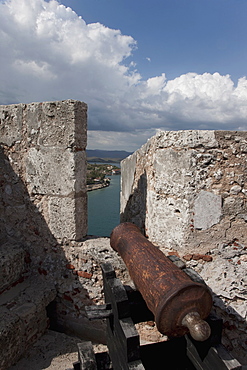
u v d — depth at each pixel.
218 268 2.70
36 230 3.20
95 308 2.05
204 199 2.63
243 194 2.62
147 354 2.15
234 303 2.68
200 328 1.40
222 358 1.65
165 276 1.67
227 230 2.67
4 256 2.95
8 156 3.21
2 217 3.34
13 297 2.89
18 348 2.61
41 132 3.01
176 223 2.72
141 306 2.13
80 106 2.93
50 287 3.09
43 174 3.06
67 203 3.00
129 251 2.09
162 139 2.71
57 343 2.86
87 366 1.92
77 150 2.96
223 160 2.59
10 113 3.12
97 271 2.96
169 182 2.71
